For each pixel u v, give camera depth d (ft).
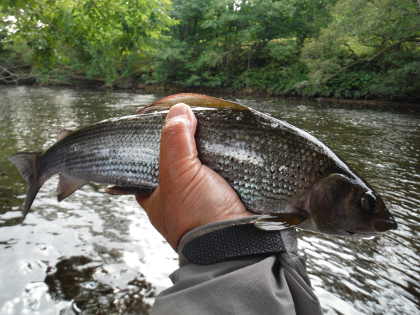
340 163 0.95
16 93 19.03
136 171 1.17
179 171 0.69
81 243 2.77
